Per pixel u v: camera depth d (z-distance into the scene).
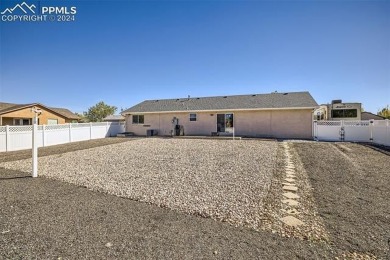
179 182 5.94
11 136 13.38
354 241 3.06
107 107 52.31
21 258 2.61
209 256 2.67
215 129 21.84
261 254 2.73
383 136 14.12
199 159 9.27
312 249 2.86
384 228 3.43
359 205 4.38
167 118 23.62
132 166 8.05
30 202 4.49
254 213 3.98
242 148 12.46
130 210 4.11
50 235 3.15
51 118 28.55
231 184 5.73
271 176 6.53
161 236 3.15
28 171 7.42
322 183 5.87
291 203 4.48
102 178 6.40
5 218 3.71
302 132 18.91
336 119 27.17
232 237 3.15
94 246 2.87
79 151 12.26
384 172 7.03
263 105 20.28
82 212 3.99
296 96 21.17
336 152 11.00
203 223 3.59
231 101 22.92
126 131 25.20
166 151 11.65
